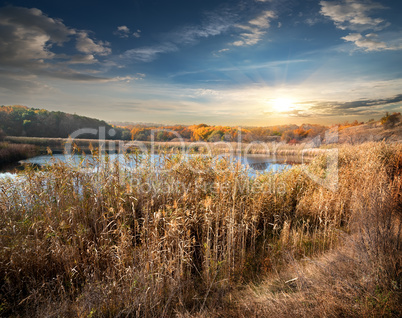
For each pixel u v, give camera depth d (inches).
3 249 143.5
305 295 122.3
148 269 139.9
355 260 141.6
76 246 150.9
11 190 194.9
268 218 222.8
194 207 188.7
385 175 293.9
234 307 129.6
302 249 186.7
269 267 170.1
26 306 124.3
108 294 125.0
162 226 176.6
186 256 156.6
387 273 120.1
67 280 144.1
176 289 135.8
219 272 157.5
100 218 174.7
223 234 177.8
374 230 147.7
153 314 119.6
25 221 162.9
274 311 115.2
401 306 102.6
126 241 153.2
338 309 107.3
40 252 145.5
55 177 188.1
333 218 237.0
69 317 115.7
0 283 138.7
